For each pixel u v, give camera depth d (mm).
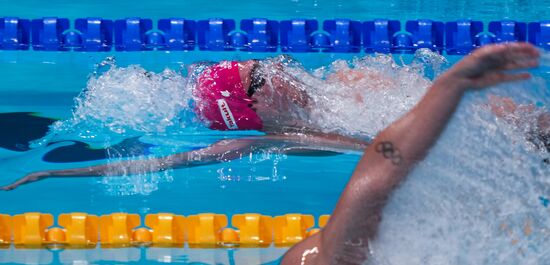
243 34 21172
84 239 10055
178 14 23297
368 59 15750
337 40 21000
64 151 13461
